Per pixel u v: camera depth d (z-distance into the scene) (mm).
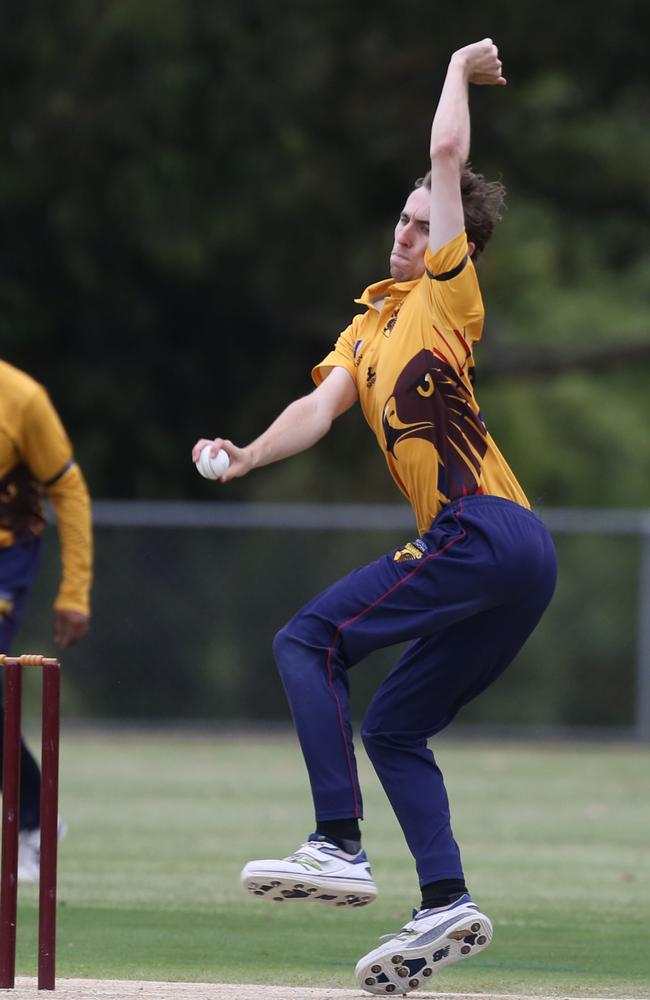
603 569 53844
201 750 48375
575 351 82750
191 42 67500
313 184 76062
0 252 72750
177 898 24359
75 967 18688
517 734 53219
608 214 88250
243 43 69188
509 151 84375
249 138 68688
